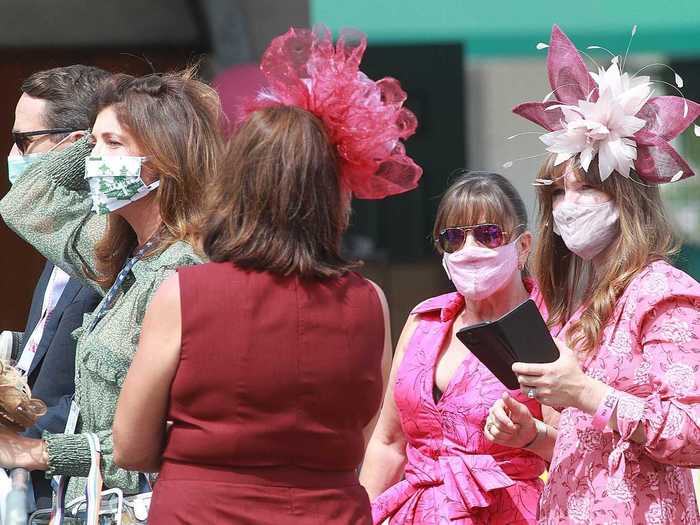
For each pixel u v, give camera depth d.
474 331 8.44
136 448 7.54
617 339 8.54
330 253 7.67
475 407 10.45
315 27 8.02
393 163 8.25
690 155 23.64
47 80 11.51
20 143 11.42
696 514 8.70
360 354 7.60
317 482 7.46
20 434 9.80
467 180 10.87
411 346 11.11
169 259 8.91
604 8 23.31
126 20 24.62
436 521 10.32
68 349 10.18
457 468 10.36
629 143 8.80
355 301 7.66
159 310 7.34
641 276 8.59
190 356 7.25
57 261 10.15
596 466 8.48
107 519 8.83
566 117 9.03
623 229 8.79
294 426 7.34
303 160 7.46
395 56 25.75
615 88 8.91
